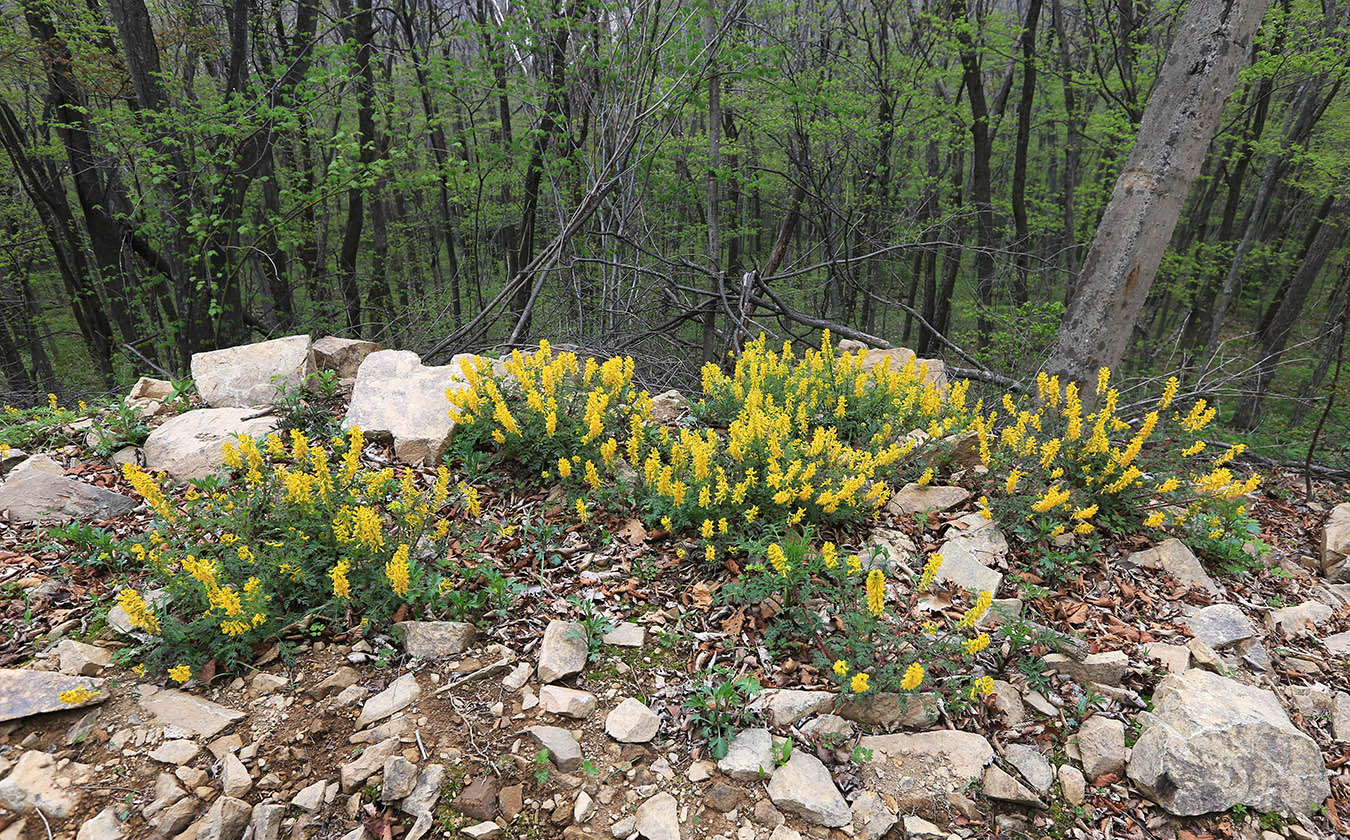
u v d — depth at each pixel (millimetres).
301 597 3236
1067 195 14672
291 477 3271
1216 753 2742
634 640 3314
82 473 4625
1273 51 10617
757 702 2973
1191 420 4652
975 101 12992
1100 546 4344
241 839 2379
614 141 9625
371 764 2613
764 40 10891
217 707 2781
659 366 9422
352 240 12914
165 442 4793
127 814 2355
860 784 2691
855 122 12320
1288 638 3840
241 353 5914
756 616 3471
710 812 2574
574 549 3949
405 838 2430
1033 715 3092
